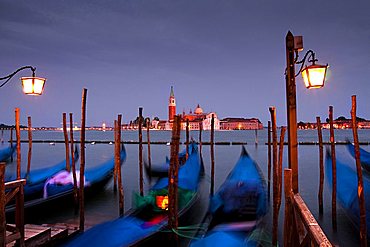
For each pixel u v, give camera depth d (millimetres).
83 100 8766
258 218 8188
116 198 13203
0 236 4727
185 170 14758
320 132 10984
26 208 9664
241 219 7895
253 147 45562
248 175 10539
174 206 7496
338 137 79500
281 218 10148
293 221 4262
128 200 12805
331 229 9320
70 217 10359
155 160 30766
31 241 5879
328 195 13797
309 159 29766
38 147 49375
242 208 8016
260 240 7809
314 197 13461
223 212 8023
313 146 46406
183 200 9977
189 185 12109
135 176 20031
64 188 12000
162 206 8281
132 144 55906
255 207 8094
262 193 9133
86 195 12820
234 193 8711
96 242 6945
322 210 10805
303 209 3693
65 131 15094
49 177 12508
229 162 28172
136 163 28000
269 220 9828
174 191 7523
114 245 6840
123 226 7438
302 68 5715
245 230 7648
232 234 7535
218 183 17203
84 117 8672
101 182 13625
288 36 5531
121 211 10094
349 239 8641
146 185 16500
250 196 8562
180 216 8617
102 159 32250
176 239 7426
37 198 10664
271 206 11141
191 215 9172
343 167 13812
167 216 8039
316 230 3059
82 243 6941
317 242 2807
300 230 4715
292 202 4250
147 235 6973
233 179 9914
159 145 53094
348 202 10156
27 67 6621
